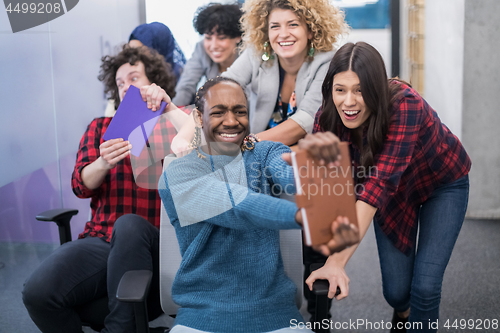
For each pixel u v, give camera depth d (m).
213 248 1.23
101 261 1.50
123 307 1.34
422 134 1.39
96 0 2.87
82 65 2.85
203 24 2.55
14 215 2.86
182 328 1.13
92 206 1.72
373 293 2.26
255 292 1.20
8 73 2.73
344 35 1.94
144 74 1.80
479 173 3.35
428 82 4.01
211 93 1.25
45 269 1.40
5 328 1.96
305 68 1.91
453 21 3.42
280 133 1.85
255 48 1.98
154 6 3.16
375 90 1.23
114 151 1.50
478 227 3.16
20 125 2.79
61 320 1.40
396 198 1.51
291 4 1.79
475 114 3.30
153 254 1.47
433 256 1.46
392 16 4.11
